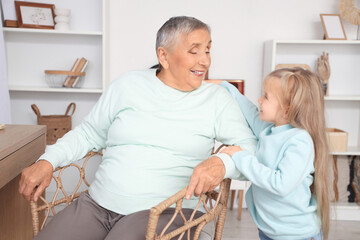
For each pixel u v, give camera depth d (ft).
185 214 4.65
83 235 4.41
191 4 10.37
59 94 10.58
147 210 4.60
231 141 5.00
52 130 9.64
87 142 5.50
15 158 4.93
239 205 9.62
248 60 10.59
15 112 10.57
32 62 10.44
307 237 4.51
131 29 10.39
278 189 4.10
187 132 4.97
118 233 4.20
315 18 10.46
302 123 4.42
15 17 9.98
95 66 10.57
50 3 10.22
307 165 4.22
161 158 4.86
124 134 5.02
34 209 4.64
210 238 4.49
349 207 9.91
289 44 10.55
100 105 5.52
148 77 5.32
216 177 4.09
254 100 10.73
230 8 10.41
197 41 4.80
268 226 4.67
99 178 5.05
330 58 10.61
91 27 10.39
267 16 10.45
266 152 4.52
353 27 10.48
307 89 4.42
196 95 5.15
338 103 10.76
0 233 5.95
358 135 10.87
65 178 9.55
